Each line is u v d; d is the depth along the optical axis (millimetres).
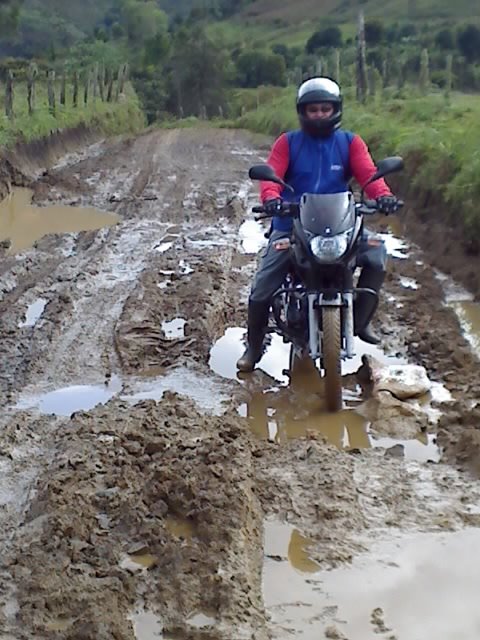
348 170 5059
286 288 4918
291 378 5246
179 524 3547
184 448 4051
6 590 3150
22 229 10219
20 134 16156
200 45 46188
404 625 2994
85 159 17688
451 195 8258
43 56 38156
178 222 10172
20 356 5645
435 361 5348
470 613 3051
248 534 3443
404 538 3500
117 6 65688
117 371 5379
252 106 41531
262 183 4930
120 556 3336
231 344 5867
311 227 4652
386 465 4086
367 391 4988
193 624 2961
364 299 5020
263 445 4293
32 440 4410
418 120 13586
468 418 4414
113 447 4156
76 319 6344
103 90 32094
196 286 6984
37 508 3689
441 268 7562
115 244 8953
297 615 3053
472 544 3451
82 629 2855
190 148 19812
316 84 4918
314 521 3613
